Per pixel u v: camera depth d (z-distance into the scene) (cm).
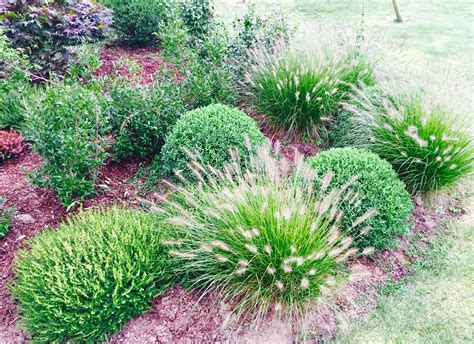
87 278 271
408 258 352
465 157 394
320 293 291
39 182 366
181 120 406
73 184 364
